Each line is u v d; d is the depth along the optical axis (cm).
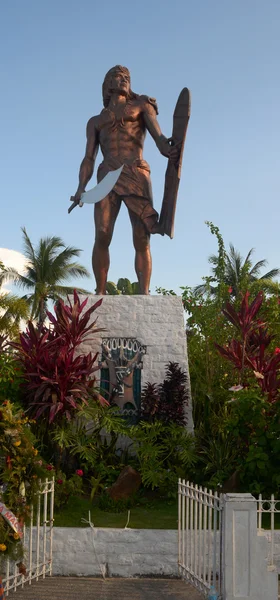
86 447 1027
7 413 712
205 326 1497
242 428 974
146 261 1312
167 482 1010
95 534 809
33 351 1020
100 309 1232
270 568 679
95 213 1329
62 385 984
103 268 1326
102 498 948
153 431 1074
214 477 998
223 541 677
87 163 1366
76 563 802
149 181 1320
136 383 1198
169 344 1214
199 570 722
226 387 1358
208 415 1219
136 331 1220
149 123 1320
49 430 1017
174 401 1126
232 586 659
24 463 700
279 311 1513
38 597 700
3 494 680
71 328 1037
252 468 910
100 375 1199
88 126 1379
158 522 873
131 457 1120
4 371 1120
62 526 841
